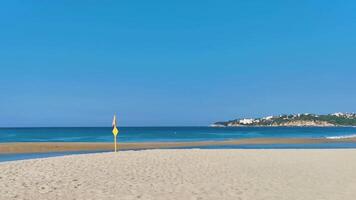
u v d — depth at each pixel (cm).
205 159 2042
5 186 1279
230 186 1298
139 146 4122
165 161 1941
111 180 1409
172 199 1100
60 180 1402
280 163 1925
